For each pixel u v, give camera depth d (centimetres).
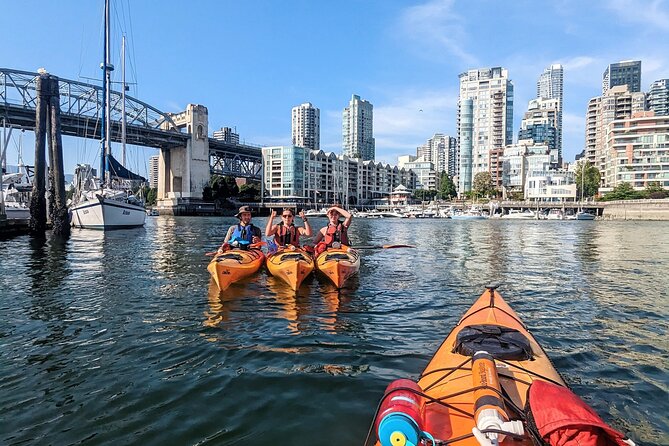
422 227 5419
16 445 394
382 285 1128
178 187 11562
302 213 1330
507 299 980
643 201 8019
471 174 16175
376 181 16312
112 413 451
